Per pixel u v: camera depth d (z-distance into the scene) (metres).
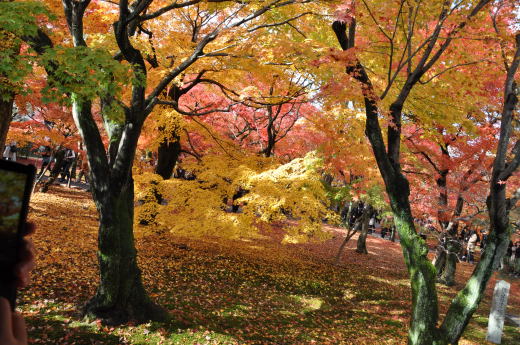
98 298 6.48
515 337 9.87
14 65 3.88
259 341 6.86
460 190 12.58
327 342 7.53
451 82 8.05
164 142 12.85
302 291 11.55
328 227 27.06
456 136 11.66
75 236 12.05
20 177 0.75
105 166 6.41
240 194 13.43
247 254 14.88
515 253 20.14
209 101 13.26
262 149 14.65
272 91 12.29
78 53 4.28
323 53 6.64
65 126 15.27
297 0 6.67
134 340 5.89
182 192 10.78
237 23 6.73
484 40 6.54
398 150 7.18
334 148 10.08
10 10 3.79
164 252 12.74
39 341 5.24
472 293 6.50
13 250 0.72
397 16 6.39
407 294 13.26
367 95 6.84
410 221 7.01
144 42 8.16
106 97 5.31
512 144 10.55
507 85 6.61
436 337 6.52
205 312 7.89
